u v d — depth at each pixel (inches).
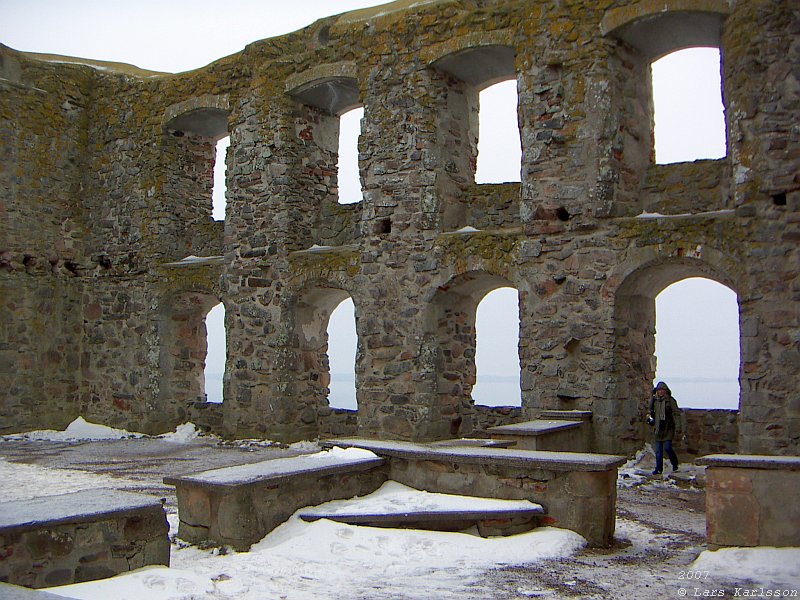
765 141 423.5
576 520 276.4
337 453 320.5
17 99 667.4
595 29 480.4
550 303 485.4
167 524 230.7
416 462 314.2
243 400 609.6
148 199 670.5
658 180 490.0
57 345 688.4
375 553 249.1
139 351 667.4
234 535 254.1
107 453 550.0
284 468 282.7
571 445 426.6
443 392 538.6
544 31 496.1
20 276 664.4
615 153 477.7
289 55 611.2
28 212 670.5
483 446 382.0
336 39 581.6
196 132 693.3
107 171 699.4
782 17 423.2
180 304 673.6
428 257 531.8
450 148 552.1
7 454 545.3
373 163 557.0
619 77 486.9
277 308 595.5
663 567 245.0
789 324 413.4
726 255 433.4
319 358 617.3
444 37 534.6
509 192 541.6
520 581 225.0
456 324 553.0
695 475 430.6
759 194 424.5
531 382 488.1
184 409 673.6
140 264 671.1
